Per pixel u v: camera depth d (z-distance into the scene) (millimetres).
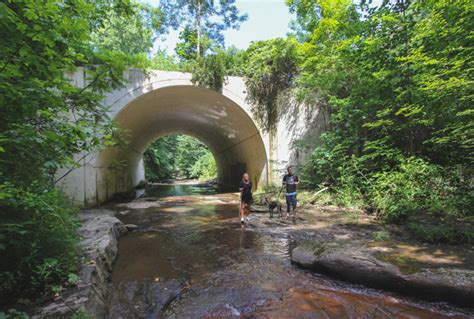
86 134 3229
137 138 17297
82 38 2879
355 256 4047
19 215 2824
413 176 7238
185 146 40469
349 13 9336
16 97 2412
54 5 2350
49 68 2750
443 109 6375
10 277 2602
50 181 4145
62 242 3145
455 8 5605
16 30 2451
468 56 5289
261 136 12469
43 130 2855
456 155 7324
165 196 15680
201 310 3141
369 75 8312
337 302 3287
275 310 3115
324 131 12500
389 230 6195
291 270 4332
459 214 5988
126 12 5574
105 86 3666
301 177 11812
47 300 2680
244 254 5105
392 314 2994
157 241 6105
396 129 7895
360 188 9023
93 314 2682
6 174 2795
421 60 6625
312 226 7004
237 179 19844
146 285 3844
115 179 13867
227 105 12969
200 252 5270
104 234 5211
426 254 4184
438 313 2998
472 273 3354
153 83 10805
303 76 11180
